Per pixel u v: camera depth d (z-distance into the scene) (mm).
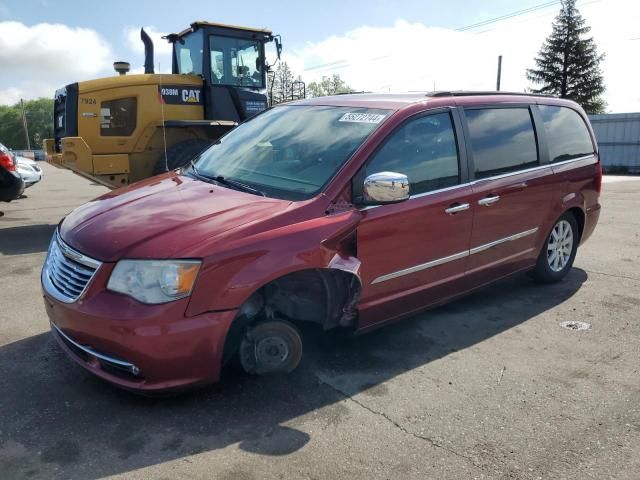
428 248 3904
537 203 4863
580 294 5270
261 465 2633
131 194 3732
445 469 2645
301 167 3656
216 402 3150
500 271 4688
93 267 2914
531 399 3303
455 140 4148
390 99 4160
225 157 4215
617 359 3873
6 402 3102
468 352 3938
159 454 2688
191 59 9445
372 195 3297
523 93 5062
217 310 2887
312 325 3771
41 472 2533
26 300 4789
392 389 3379
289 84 10633
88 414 3000
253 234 3020
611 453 2793
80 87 8211
